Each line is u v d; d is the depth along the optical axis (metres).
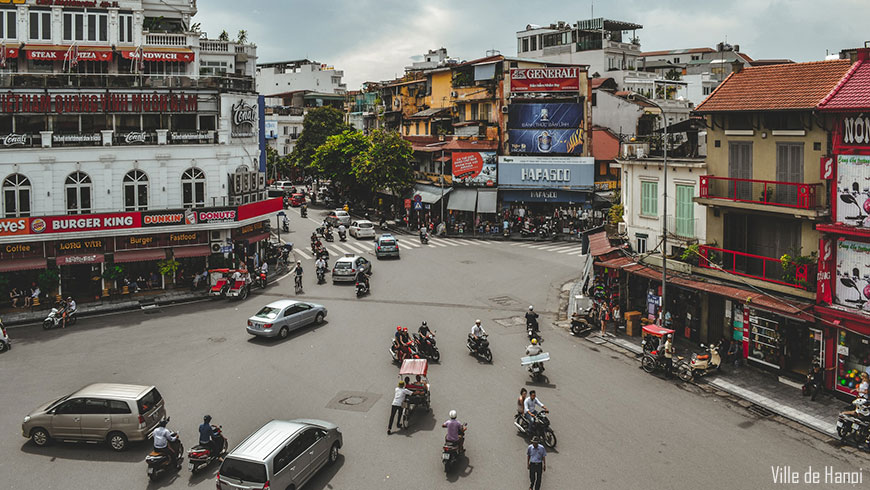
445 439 17.28
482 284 39.28
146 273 39.34
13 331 31.08
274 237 57.50
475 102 61.91
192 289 38.50
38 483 16.70
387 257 47.72
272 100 118.88
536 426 18.20
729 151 25.75
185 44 47.06
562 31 81.25
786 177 23.59
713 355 24.20
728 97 25.64
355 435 19.27
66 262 36.03
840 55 25.50
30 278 36.66
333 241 56.25
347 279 40.28
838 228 21.03
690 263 27.36
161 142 38.72
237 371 24.84
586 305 30.55
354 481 16.61
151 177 38.75
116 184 37.97
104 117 39.31
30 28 43.91
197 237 39.38
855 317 20.67
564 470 16.92
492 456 17.84
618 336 29.27
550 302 35.19
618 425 19.69
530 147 58.66
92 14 45.03
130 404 18.50
